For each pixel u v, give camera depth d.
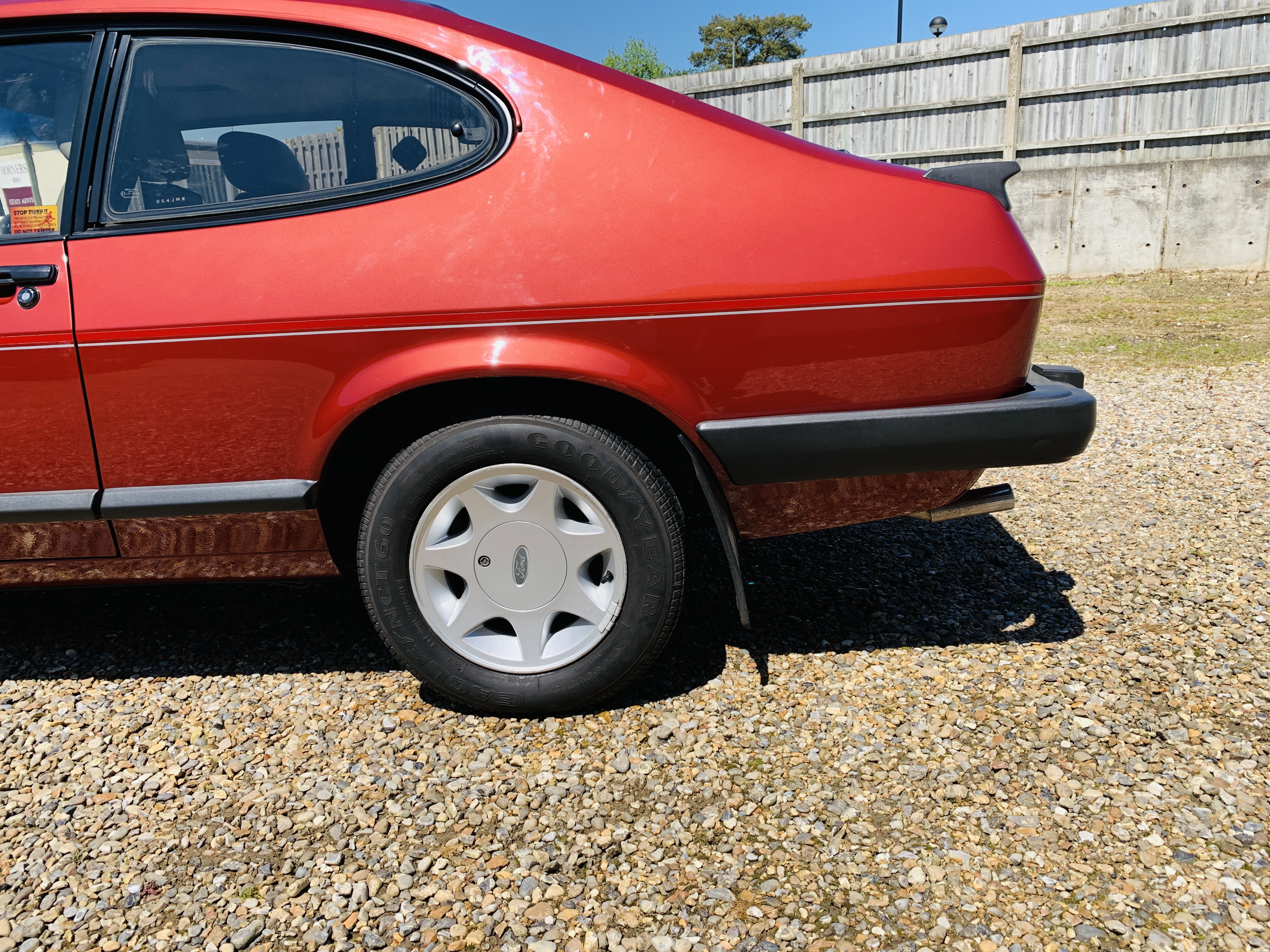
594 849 1.78
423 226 1.97
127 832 1.86
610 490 2.03
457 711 2.28
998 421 2.06
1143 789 1.90
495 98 2.00
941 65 12.88
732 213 1.98
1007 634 2.60
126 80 2.08
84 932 1.60
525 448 2.02
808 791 1.93
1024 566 3.08
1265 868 1.67
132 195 2.06
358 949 1.55
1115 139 11.97
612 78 2.05
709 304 1.97
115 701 2.36
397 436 2.24
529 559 2.12
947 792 1.91
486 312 1.95
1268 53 10.89
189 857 1.78
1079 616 2.69
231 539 2.19
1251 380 5.69
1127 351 6.84
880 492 2.19
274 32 2.06
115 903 1.67
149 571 2.25
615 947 1.54
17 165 2.08
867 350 2.02
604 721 2.21
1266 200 10.59
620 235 1.96
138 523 2.16
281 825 1.87
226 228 2.01
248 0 2.06
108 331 1.99
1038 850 1.74
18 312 2.00
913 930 1.56
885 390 2.05
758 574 3.08
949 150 13.11
